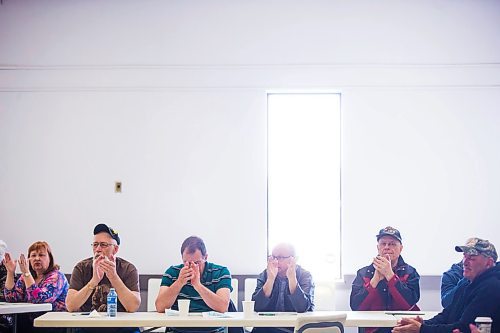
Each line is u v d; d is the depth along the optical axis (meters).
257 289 5.06
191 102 6.64
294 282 4.86
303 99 6.76
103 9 6.73
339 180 6.68
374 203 6.52
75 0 6.74
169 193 6.58
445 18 6.62
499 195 6.49
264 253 6.51
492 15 6.62
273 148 6.74
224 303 4.73
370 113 6.58
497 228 6.46
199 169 6.59
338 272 6.59
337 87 6.60
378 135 6.57
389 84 6.59
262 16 6.68
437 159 6.54
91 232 6.57
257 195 6.56
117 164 6.62
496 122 6.54
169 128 6.63
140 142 6.62
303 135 6.74
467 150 6.54
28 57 6.71
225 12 6.70
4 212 6.60
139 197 6.59
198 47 6.68
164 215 6.57
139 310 6.46
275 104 6.76
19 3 6.76
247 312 4.51
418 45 6.62
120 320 4.32
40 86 6.68
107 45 6.70
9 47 6.73
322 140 6.73
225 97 6.64
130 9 6.73
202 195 6.57
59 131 6.65
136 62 6.68
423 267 6.45
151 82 6.66
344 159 6.56
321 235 6.65
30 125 6.66
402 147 6.55
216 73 6.64
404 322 4.22
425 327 4.14
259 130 6.61
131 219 6.57
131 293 4.81
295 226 6.66
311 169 6.70
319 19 6.66
